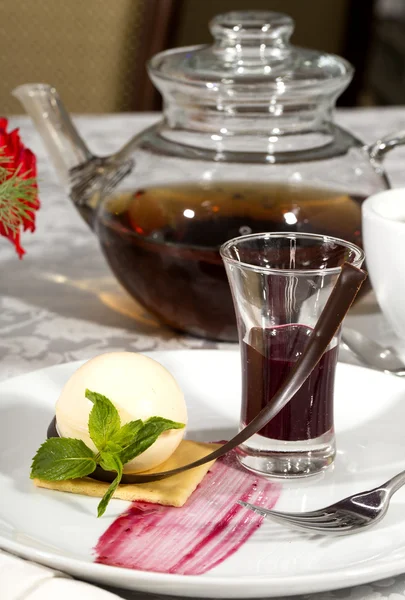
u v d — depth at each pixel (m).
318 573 0.52
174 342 0.76
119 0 1.42
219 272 0.71
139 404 0.60
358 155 0.77
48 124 0.80
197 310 0.74
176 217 0.73
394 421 0.65
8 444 0.62
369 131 1.17
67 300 0.83
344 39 2.17
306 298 0.59
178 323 0.76
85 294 0.84
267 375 0.61
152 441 0.58
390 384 0.67
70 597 0.50
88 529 0.56
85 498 0.58
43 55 1.43
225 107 0.74
